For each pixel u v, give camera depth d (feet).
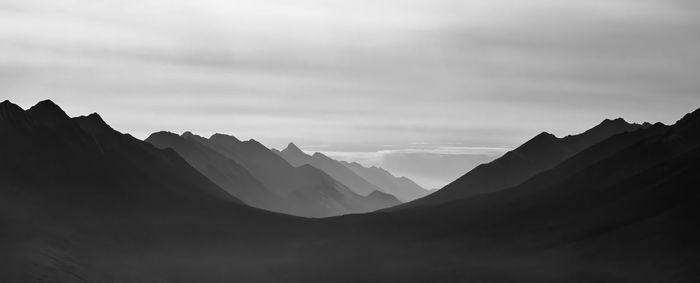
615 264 591.37
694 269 544.21
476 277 613.52
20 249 605.31
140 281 628.69
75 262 621.31
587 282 569.23
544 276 595.47
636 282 554.05
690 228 600.80
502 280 599.98
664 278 547.49
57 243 648.38
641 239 611.88
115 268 641.81
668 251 582.76
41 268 579.07
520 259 653.71
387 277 645.10
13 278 550.77
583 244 646.74
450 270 641.81
